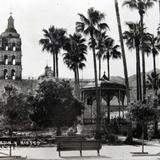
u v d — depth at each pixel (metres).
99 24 46.66
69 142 23.95
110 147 32.62
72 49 59.06
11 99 26.17
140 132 47.22
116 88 55.53
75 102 36.81
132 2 44.16
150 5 43.97
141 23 45.91
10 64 82.69
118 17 38.94
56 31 61.22
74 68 59.72
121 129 49.72
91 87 56.00
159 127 55.22
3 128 41.72
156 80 66.25
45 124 35.81
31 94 35.56
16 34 84.69
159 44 63.25
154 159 21.50
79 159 21.88
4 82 79.75
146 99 27.48
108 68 70.38
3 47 83.31
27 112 26.97
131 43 50.00
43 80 36.06
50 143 35.16
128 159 21.61
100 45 67.88
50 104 35.25
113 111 84.06
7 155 24.66
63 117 35.75
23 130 46.75
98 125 43.12
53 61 61.53
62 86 36.00
